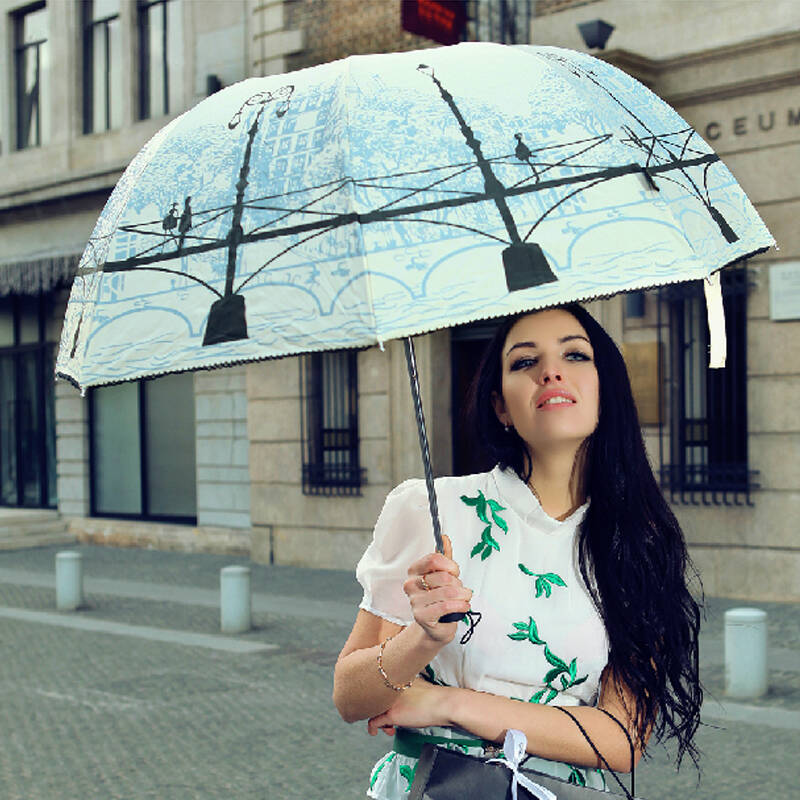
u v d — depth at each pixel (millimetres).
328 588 12414
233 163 1690
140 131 17828
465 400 2018
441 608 1679
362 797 5445
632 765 1895
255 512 15008
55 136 19203
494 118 1625
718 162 1875
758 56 10492
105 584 13414
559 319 1906
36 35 19859
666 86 11141
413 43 13492
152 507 18000
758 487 10484
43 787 5715
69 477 19062
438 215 1544
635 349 11148
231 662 8656
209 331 1615
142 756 6215
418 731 1909
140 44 17953
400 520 1952
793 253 10383
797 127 10367
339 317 1506
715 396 10938
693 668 1958
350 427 13961
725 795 5242
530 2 12086
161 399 17828
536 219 1554
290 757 6129
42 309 19938
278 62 14914
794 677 7414
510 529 1920
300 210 1586
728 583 10664
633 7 11383
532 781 1765
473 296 1499
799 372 10305
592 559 1921
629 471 1936
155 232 1717
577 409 1872
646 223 1592
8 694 7773
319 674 8148
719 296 2021
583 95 1691
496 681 1903
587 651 1899
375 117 1611
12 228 19359
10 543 17828
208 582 13391
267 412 14781
